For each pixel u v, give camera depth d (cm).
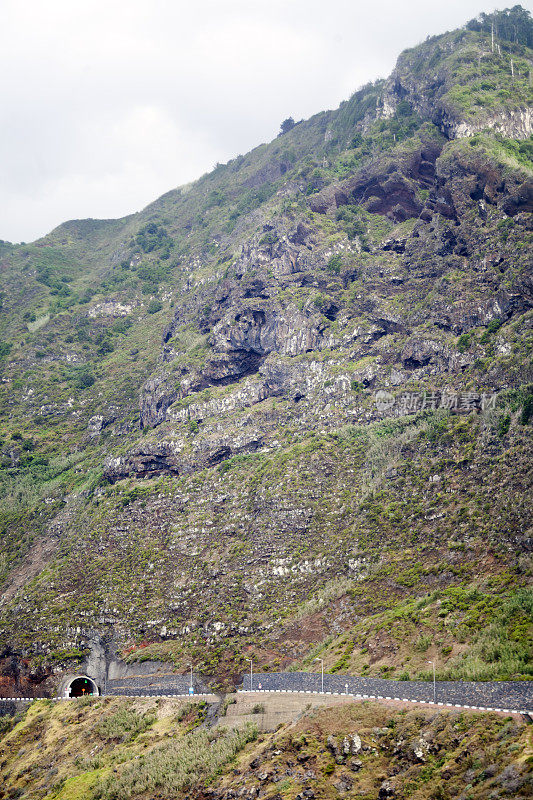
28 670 15288
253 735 10438
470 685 8988
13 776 12494
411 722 8869
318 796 8494
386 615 12112
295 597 13938
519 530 12106
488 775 7625
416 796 7881
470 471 13925
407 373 16900
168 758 10862
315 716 9800
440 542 13075
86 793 10988
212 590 14950
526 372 14675
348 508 14962
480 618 10725
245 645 13412
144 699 13225
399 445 15512
